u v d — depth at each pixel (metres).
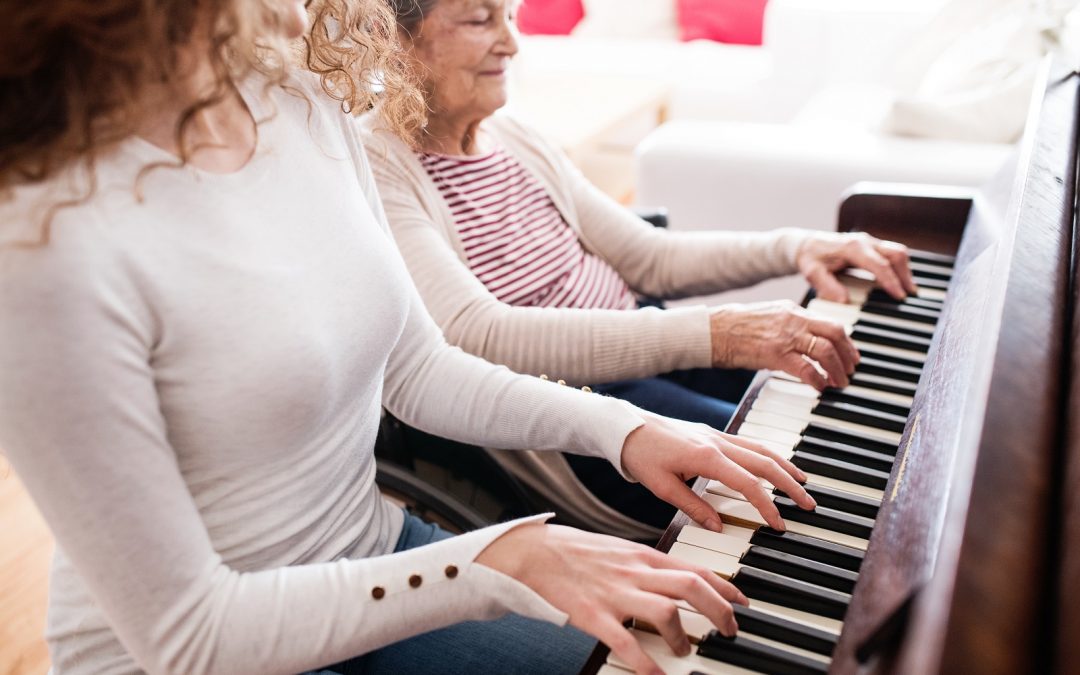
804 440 1.06
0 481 2.23
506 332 1.31
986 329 0.79
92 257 0.67
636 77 3.65
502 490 1.37
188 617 0.73
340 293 0.86
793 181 2.16
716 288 1.66
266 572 0.78
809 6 3.43
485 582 0.77
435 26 1.31
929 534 0.63
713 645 0.76
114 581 0.70
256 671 0.75
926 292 1.41
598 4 4.18
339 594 0.76
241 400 0.77
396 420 1.34
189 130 0.77
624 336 1.29
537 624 1.02
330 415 0.88
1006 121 2.13
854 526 0.90
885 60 3.37
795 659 0.75
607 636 0.74
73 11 0.63
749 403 1.16
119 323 0.68
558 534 0.80
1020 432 0.66
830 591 0.82
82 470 0.67
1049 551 0.59
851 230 1.59
